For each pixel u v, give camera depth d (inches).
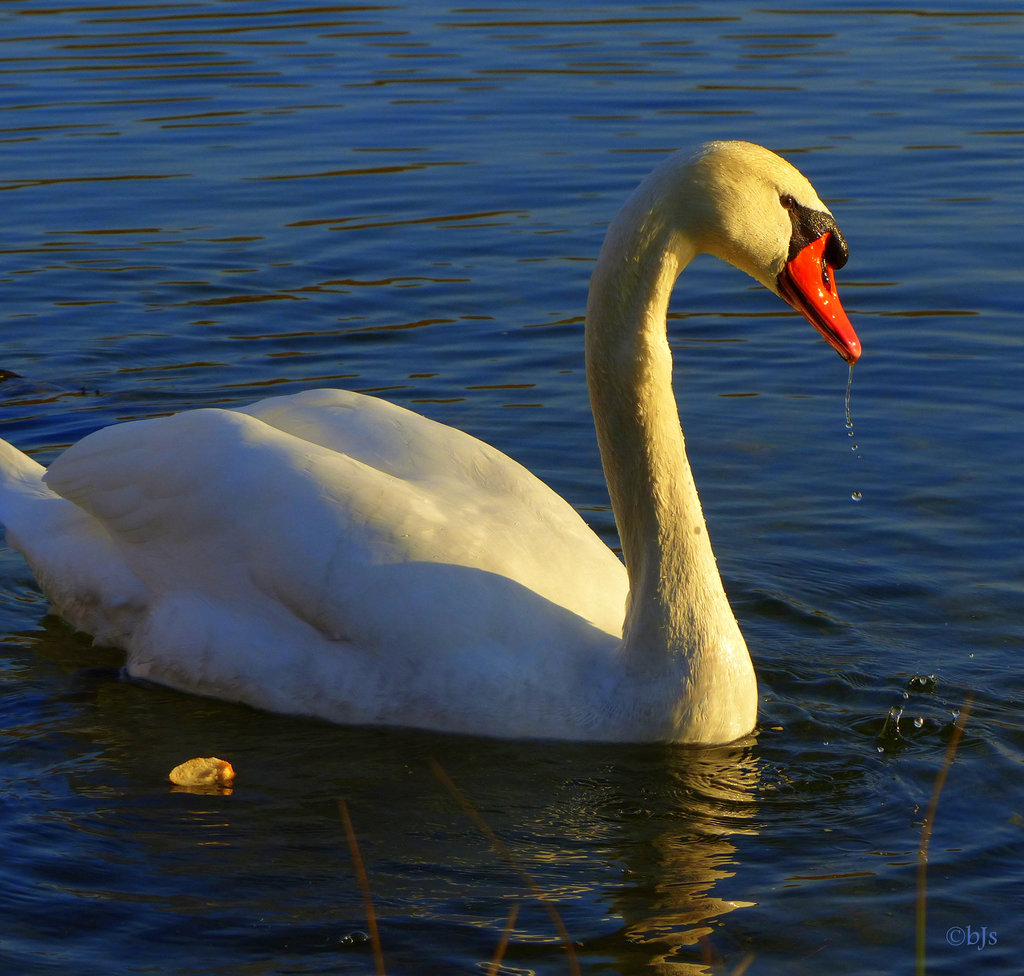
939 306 685.3
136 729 407.5
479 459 436.1
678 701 389.7
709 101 967.0
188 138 916.6
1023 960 304.5
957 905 323.0
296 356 650.8
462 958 306.5
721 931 315.3
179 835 354.0
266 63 1061.1
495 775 381.1
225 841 351.9
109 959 305.9
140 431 440.1
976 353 639.1
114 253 759.1
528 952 308.3
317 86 1010.7
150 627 433.4
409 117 949.8
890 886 330.6
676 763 386.6
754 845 348.8
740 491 534.0
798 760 388.5
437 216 802.2
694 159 367.9
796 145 887.7
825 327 378.6
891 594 469.7
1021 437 564.7
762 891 329.7
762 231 372.2
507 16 1181.7
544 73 1034.1
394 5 1226.0
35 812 363.6
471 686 393.4
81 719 413.4
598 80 1015.6
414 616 395.9
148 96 990.4
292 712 413.4
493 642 394.3
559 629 398.6
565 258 746.8
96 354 655.8
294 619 411.8
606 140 903.7
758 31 1132.5
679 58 1062.4
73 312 696.4
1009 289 698.8
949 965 303.4
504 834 354.6
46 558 455.8
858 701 415.8
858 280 713.6
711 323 690.8
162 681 433.1
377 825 358.6
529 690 393.1
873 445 563.5
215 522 420.2
